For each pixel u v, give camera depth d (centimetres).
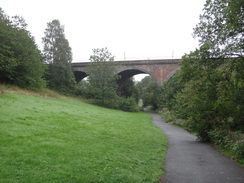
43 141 1078
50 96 3909
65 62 5503
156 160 1011
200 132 1723
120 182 663
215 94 1163
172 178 795
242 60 963
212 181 767
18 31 3847
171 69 5247
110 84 5503
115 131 1767
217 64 1069
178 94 3244
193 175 832
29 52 3828
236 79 979
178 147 1438
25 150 891
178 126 2920
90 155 929
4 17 3922
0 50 3291
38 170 696
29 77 3619
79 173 699
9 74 3519
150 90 8669
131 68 5538
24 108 2002
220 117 1493
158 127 2730
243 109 1004
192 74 1131
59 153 901
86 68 5753
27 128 1307
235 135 1296
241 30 926
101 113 3338
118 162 866
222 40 1027
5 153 823
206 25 1123
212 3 1091
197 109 1541
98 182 650
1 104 1894
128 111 5881
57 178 646
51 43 5569
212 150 1335
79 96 5600
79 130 1549
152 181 718
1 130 1161
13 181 603
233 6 893
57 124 1631
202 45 1109
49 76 5400
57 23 5594
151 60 5372
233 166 962
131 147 1228
